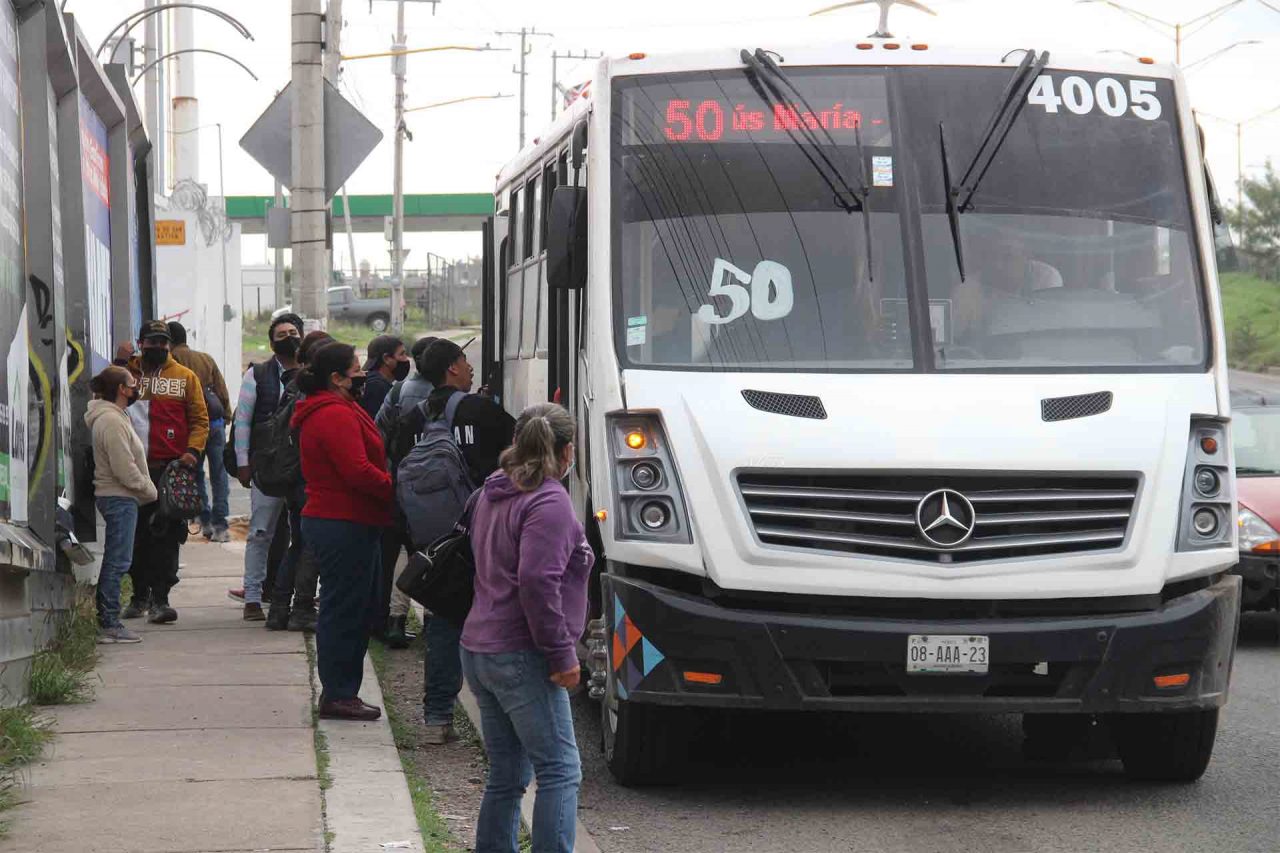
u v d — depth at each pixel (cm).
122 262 1546
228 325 3406
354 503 910
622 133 844
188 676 1036
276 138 1475
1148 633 752
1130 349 812
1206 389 802
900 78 862
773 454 752
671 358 798
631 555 764
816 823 746
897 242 821
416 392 1120
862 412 765
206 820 689
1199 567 772
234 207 9181
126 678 1028
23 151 1045
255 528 1284
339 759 816
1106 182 850
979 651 739
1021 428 763
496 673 589
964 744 934
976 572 746
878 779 839
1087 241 834
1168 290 832
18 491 991
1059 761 888
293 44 1476
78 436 1252
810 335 802
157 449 1263
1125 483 767
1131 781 834
